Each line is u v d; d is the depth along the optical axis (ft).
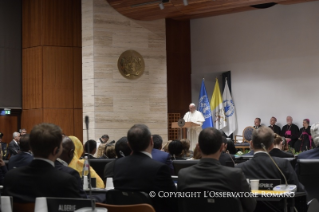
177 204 12.89
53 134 11.26
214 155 12.16
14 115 50.16
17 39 50.19
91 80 46.39
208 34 56.29
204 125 53.72
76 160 18.19
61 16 49.85
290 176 14.28
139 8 45.85
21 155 19.43
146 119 48.57
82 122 49.65
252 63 53.11
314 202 15.24
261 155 14.62
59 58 49.57
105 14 46.96
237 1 42.04
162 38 49.78
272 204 14.60
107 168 16.49
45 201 10.27
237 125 54.24
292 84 50.49
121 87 47.50
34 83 49.34
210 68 55.98
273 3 51.03
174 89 56.59
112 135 46.83
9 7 49.88
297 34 50.21
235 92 54.34
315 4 49.14
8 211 10.38
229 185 11.56
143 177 12.73
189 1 43.09
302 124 49.80
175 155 22.89
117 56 47.39
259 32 52.65
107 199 12.64
